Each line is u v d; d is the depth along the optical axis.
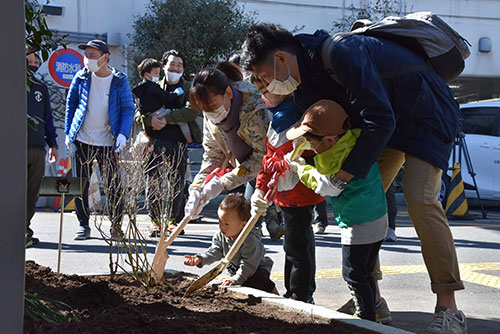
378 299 3.82
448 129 3.34
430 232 3.35
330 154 3.01
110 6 14.88
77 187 4.32
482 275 5.57
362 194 3.09
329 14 17.00
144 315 2.93
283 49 3.17
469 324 3.85
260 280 4.07
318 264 6.02
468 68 18.30
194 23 14.65
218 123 3.81
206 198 3.99
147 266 3.76
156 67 7.61
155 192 4.02
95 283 3.58
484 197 12.28
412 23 3.34
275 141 3.42
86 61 6.90
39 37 3.50
